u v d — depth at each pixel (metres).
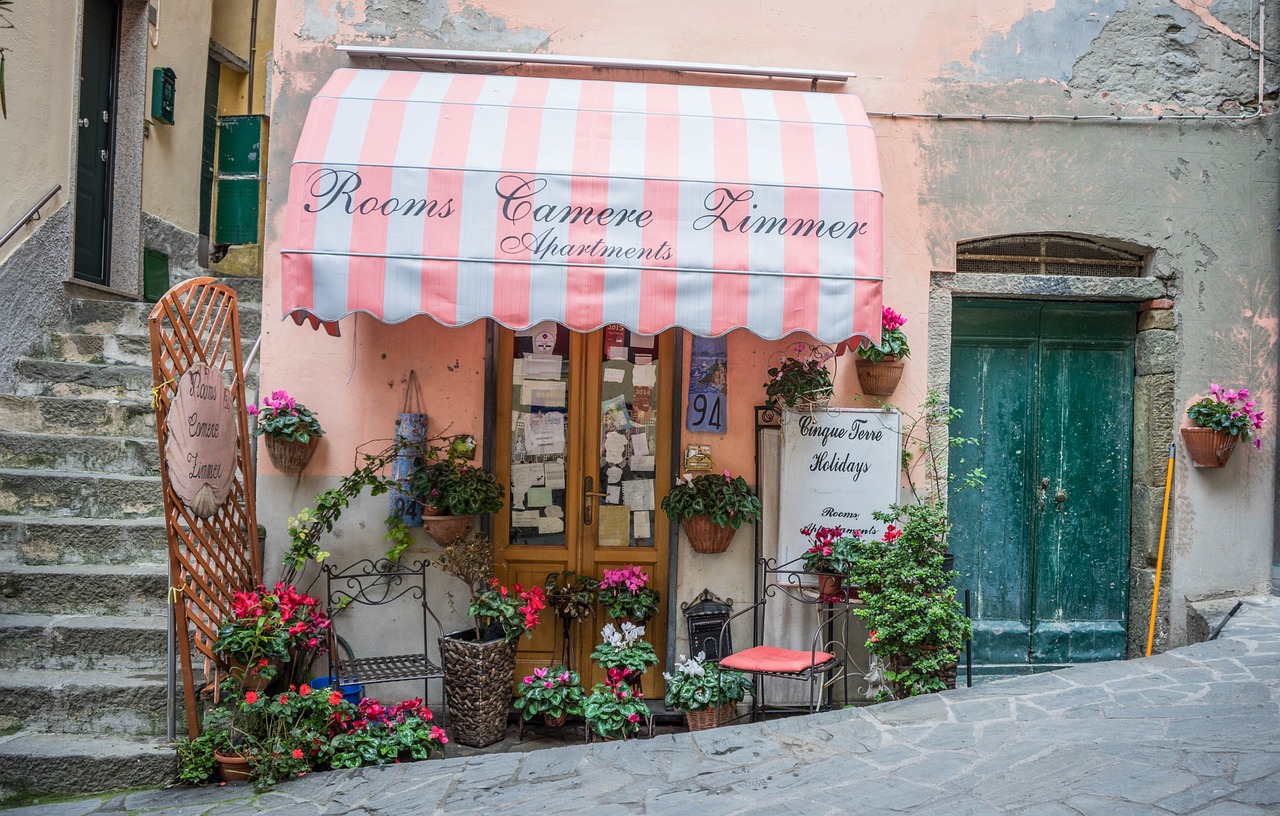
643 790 3.71
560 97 5.08
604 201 4.68
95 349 6.33
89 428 5.80
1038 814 3.20
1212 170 5.77
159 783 4.18
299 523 5.32
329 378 5.44
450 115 4.89
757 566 5.47
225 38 9.24
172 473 4.27
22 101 6.05
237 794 4.07
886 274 5.61
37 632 4.64
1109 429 5.93
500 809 3.64
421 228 4.60
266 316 5.43
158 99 7.59
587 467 5.63
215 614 4.79
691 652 5.36
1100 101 5.72
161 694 4.42
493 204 4.64
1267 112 5.80
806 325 4.65
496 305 4.58
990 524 5.89
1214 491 5.76
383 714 4.70
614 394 5.66
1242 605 5.62
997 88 5.67
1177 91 5.77
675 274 4.62
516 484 5.63
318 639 4.89
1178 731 3.85
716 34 5.64
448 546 5.23
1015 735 3.94
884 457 5.42
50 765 4.10
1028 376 5.90
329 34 5.49
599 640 5.61
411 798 3.84
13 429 5.73
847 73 5.53
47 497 5.30
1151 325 5.80
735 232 4.69
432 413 5.46
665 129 4.92
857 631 5.48
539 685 5.05
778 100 5.28
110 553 5.11
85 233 6.98
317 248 4.55
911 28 5.67
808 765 3.82
